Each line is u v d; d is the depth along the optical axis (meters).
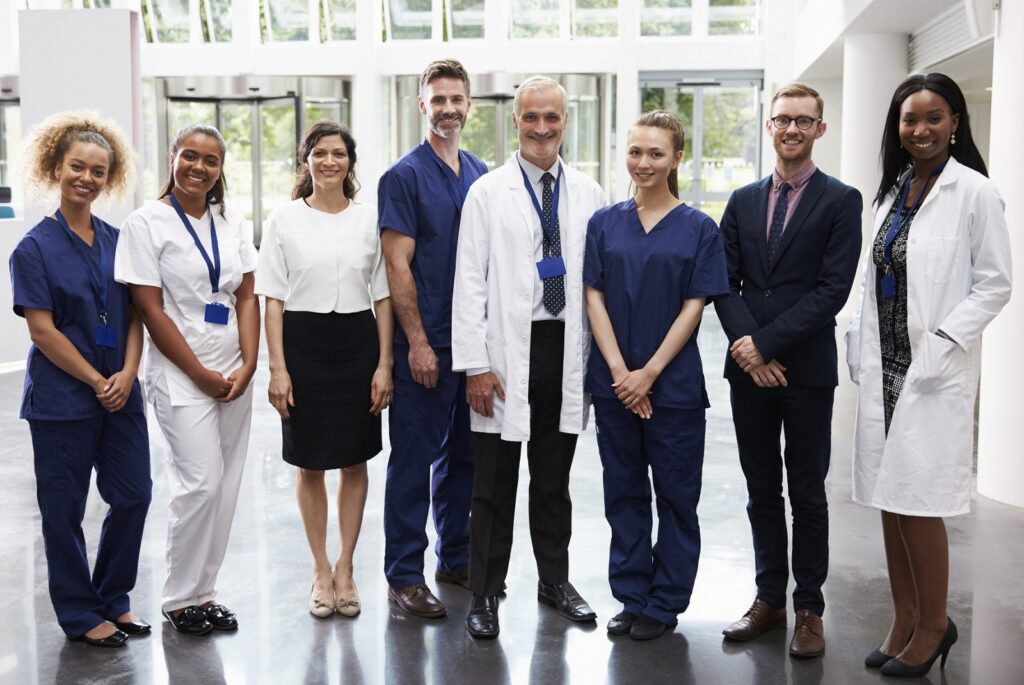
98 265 3.91
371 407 4.26
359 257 4.21
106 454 4.01
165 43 19.72
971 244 3.56
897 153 3.75
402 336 4.29
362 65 18.70
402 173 4.20
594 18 19.31
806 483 3.98
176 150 3.99
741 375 4.00
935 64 11.58
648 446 4.06
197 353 4.02
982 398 6.06
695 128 18.56
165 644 3.97
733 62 18.14
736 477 6.55
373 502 5.94
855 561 4.92
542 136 3.96
